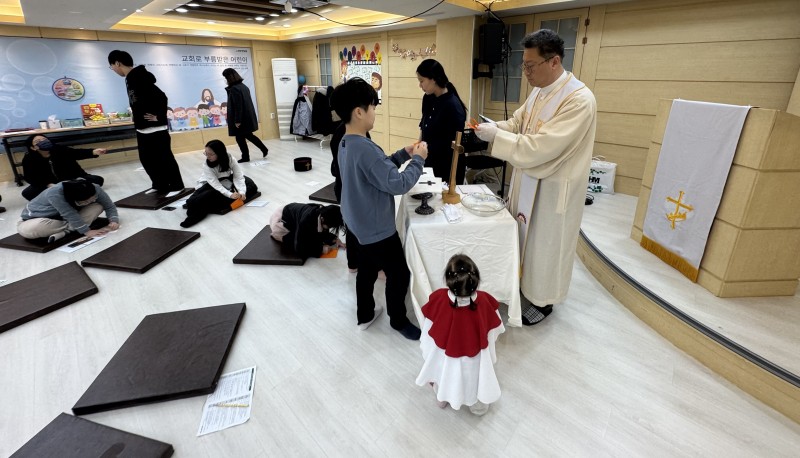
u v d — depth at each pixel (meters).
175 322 2.18
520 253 2.12
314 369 1.89
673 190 2.34
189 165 5.98
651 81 3.55
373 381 1.82
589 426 1.57
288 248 3.07
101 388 1.72
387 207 1.80
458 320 1.46
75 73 5.59
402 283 1.95
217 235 3.41
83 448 1.45
